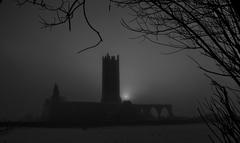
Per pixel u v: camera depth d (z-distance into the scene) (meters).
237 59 2.16
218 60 2.19
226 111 2.11
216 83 2.23
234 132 1.96
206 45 2.21
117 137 63.09
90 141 56.16
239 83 2.09
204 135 58.44
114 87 130.75
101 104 116.12
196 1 2.31
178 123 114.00
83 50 1.78
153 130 86.81
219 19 2.29
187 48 2.40
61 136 67.50
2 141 53.62
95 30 1.76
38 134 73.25
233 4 2.02
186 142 49.06
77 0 1.68
